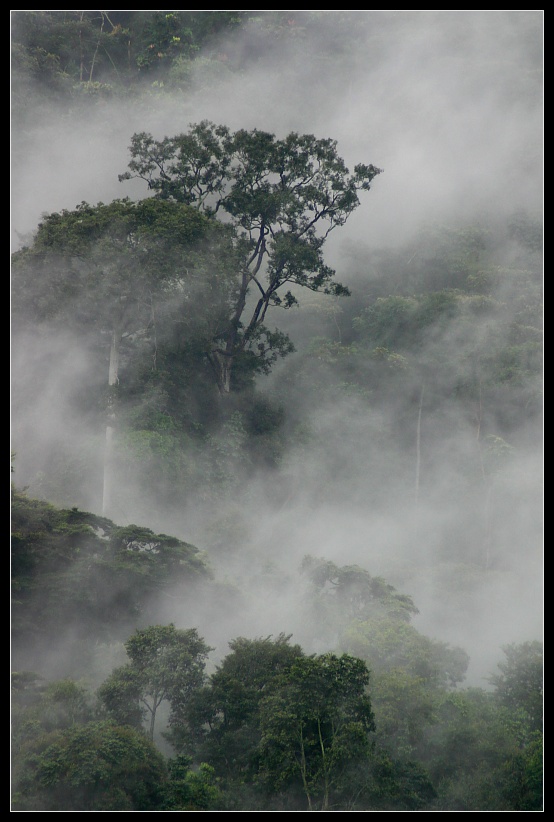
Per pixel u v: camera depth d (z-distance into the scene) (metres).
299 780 61.25
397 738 66.00
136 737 62.25
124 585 77.50
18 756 60.34
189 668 68.56
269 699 64.12
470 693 72.44
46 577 76.56
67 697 66.25
